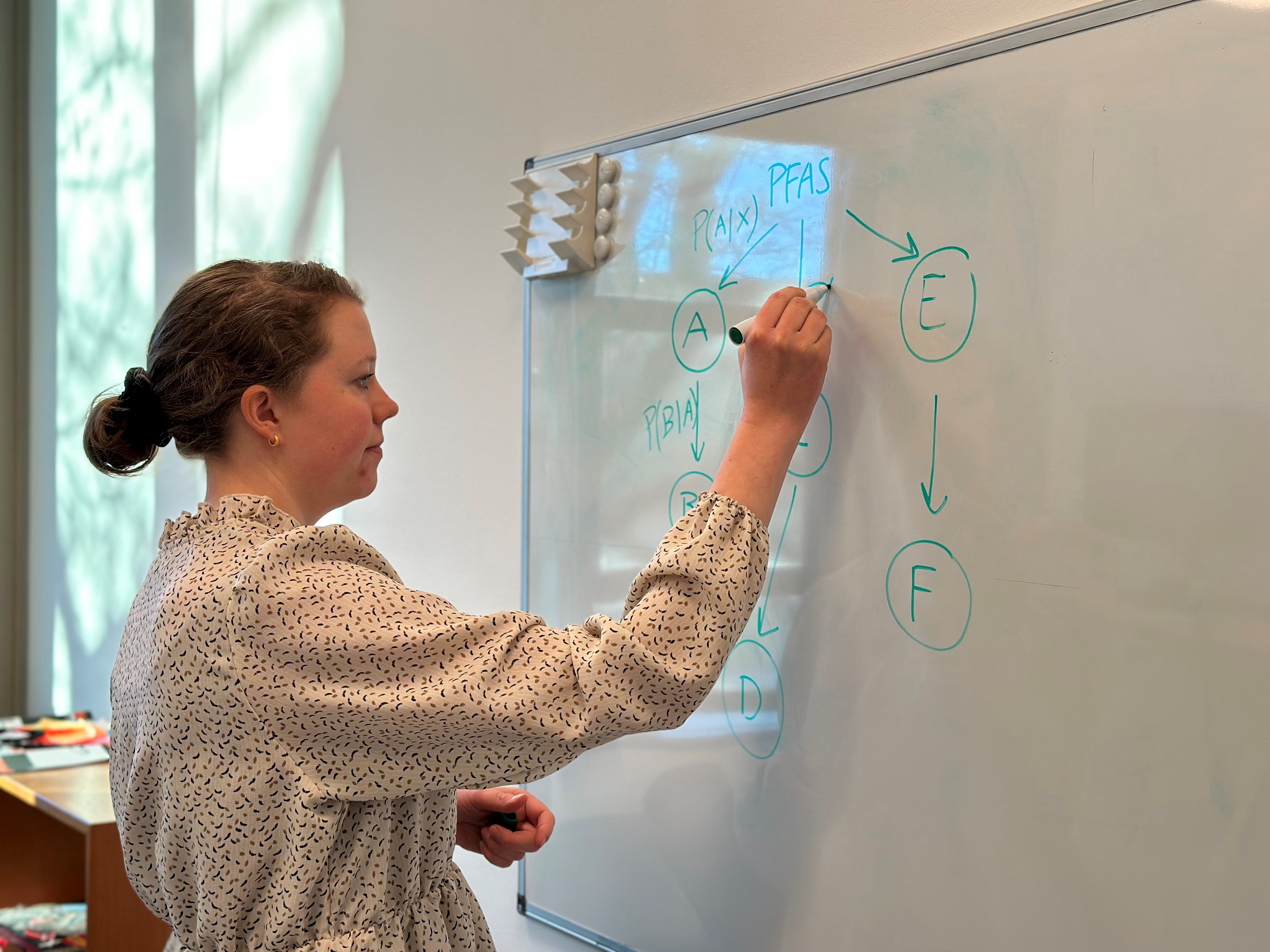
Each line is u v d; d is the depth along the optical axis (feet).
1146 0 2.63
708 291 3.66
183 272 6.89
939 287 3.03
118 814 3.04
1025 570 2.86
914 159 3.08
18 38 8.91
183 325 2.83
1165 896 2.63
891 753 3.15
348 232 5.50
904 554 3.12
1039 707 2.84
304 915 2.67
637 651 2.55
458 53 4.82
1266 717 2.48
